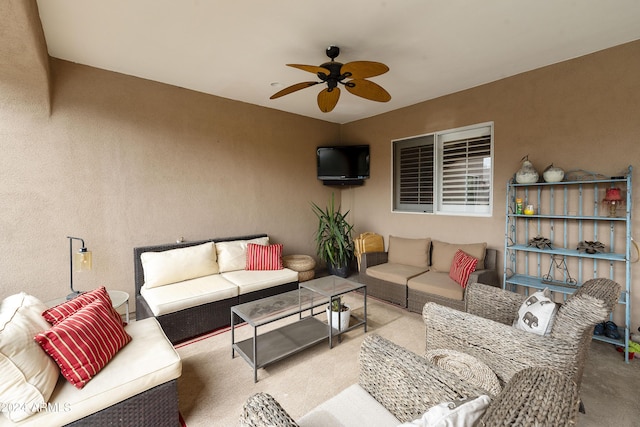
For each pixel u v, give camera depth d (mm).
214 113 3656
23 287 2551
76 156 2764
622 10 1994
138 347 1708
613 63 2498
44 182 2615
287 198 4461
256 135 4066
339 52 2520
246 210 4016
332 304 2600
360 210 4879
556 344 1477
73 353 1393
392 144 4340
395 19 2088
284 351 2230
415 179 4117
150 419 1501
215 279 3143
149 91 3160
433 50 2541
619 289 1648
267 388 1985
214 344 2586
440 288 2957
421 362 1244
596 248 2529
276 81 3219
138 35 2285
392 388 1259
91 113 2830
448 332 1838
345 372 2154
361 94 2572
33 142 2549
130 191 3082
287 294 2730
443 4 1924
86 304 1740
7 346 1219
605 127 2557
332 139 5023
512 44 2453
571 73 2715
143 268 2988
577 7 1962
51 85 2600
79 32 2236
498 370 1634
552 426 697
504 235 3219
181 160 3416
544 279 2920
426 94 3666
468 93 3459
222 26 2166
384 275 3508
